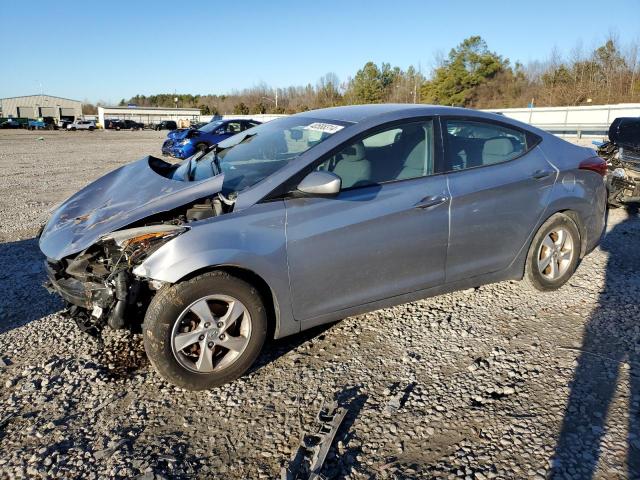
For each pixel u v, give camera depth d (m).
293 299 3.23
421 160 3.68
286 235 3.13
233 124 18.17
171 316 2.90
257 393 3.08
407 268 3.60
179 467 2.48
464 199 3.71
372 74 72.88
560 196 4.19
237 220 3.05
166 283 2.94
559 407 2.85
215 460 2.53
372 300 3.54
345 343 3.64
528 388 3.04
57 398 3.05
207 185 3.29
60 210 3.84
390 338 3.69
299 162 3.29
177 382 3.00
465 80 57.62
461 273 3.87
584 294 4.37
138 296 2.99
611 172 7.59
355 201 3.35
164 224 3.04
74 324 3.99
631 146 7.48
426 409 2.88
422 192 3.58
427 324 3.89
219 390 3.11
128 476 2.41
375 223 3.38
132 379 3.24
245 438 2.68
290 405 2.95
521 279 4.29
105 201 3.65
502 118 4.15
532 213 4.08
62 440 2.68
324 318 3.42
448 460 2.48
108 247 3.14
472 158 3.88
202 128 18.11
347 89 82.94
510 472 2.39
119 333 3.82
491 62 57.28
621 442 2.55
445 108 3.93
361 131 3.51
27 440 2.69
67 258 3.30
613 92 48.53
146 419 2.85
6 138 37.66
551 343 3.56
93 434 2.73
